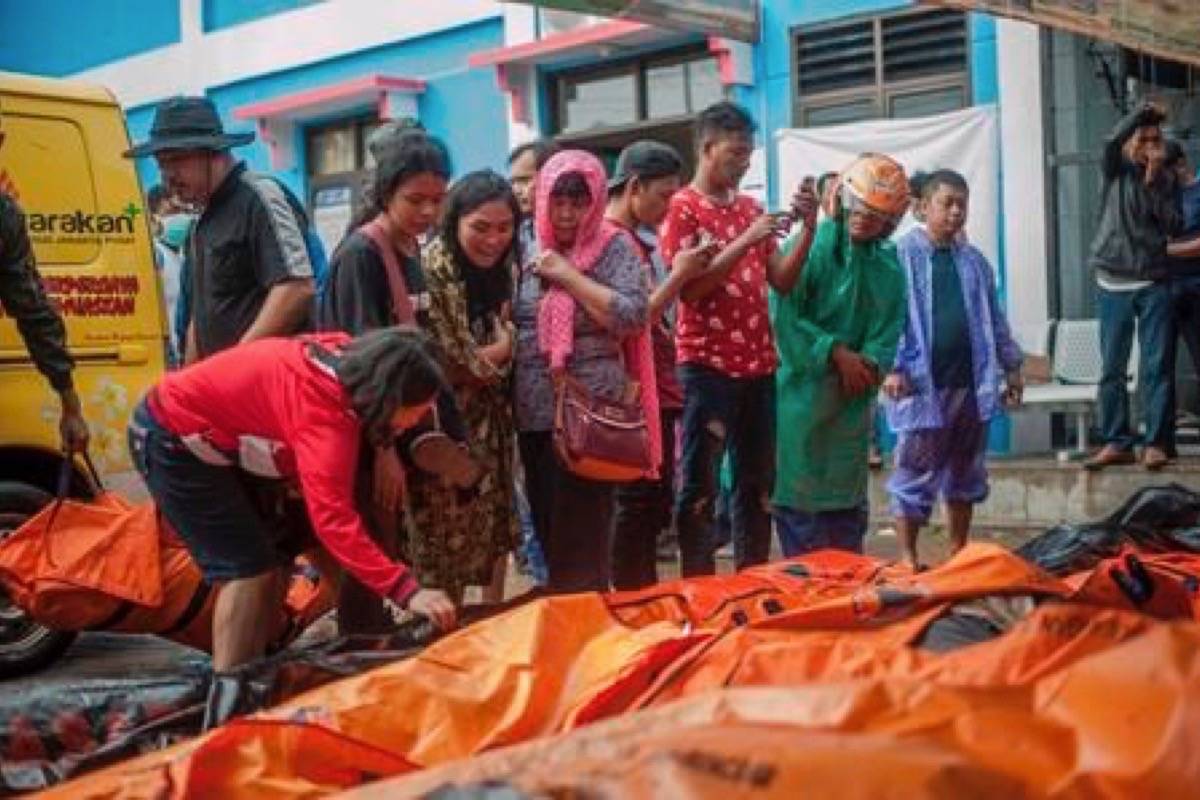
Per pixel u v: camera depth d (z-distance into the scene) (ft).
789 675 9.53
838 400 19.30
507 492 16.56
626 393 15.89
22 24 51.03
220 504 14.52
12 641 19.12
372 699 10.60
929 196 22.61
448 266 15.69
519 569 23.48
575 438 15.65
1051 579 11.34
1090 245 30.58
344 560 13.15
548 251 15.84
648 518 18.04
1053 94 30.81
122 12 47.57
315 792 9.64
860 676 8.89
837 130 32.96
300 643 17.65
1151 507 16.96
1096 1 21.03
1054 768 6.20
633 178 18.66
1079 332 30.07
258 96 44.14
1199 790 6.13
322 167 42.80
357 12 41.50
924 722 6.50
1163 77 30.83
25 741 11.70
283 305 16.03
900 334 19.80
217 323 16.46
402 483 14.66
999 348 23.04
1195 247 26.50
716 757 5.77
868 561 14.79
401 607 12.95
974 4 19.31
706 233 18.66
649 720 6.89
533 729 10.48
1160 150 26.40
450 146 40.01
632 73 36.81
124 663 20.36
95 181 20.76
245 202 16.29
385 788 6.87
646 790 5.74
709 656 10.08
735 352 18.67
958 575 10.81
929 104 32.40
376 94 40.14
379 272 15.30
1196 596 12.62
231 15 44.65
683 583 13.46
